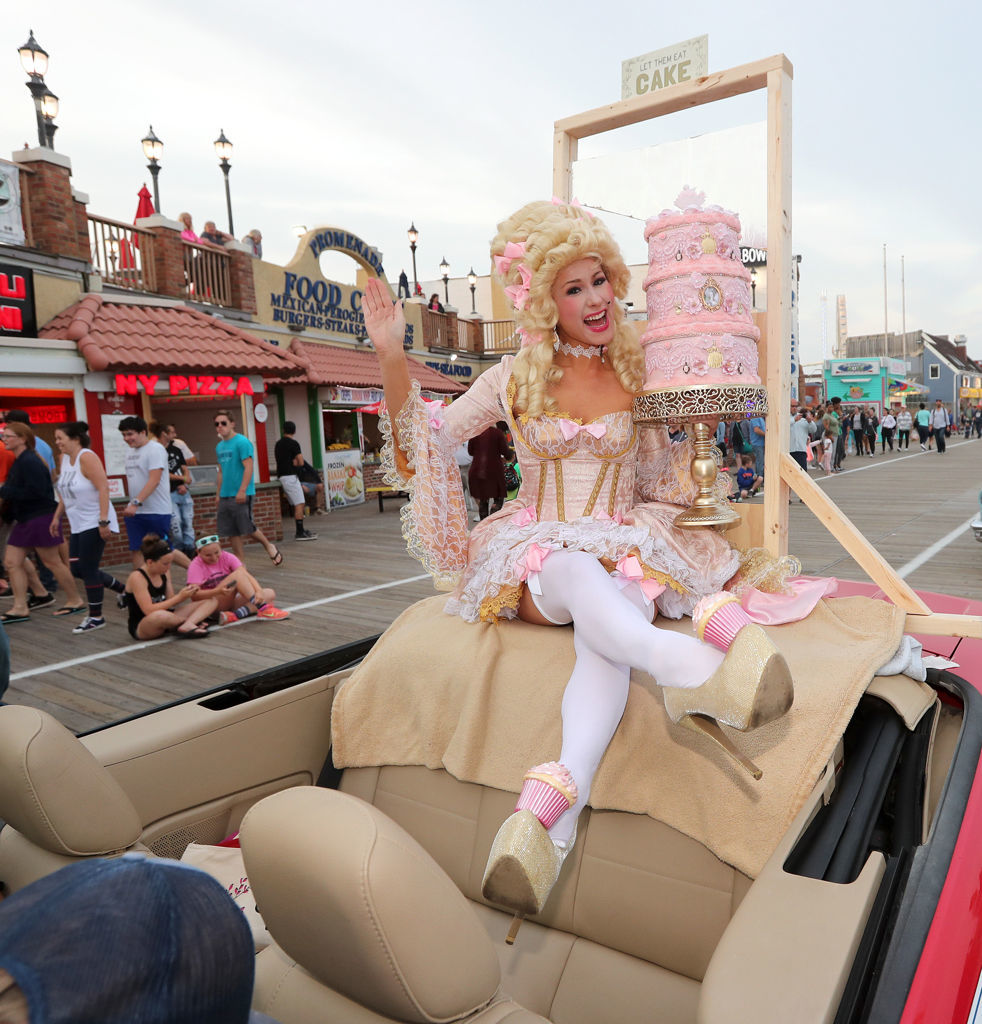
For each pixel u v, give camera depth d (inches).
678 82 88.8
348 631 229.1
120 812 55.1
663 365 68.0
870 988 34.6
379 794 72.2
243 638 223.8
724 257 67.4
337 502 601.0
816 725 52.4
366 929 30.0
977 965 37.8
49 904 17.1
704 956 52.1
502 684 66.5
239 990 18.5
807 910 37.5
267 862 32.1
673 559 67.1
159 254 440.8
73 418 360.8
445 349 775.1
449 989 31.8
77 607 266.8
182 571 327.3
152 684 186.2
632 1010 53.0
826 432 748.0
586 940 57.8
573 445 70.5
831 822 46.8
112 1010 15.9
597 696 56.5
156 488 273.9
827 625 66.7
